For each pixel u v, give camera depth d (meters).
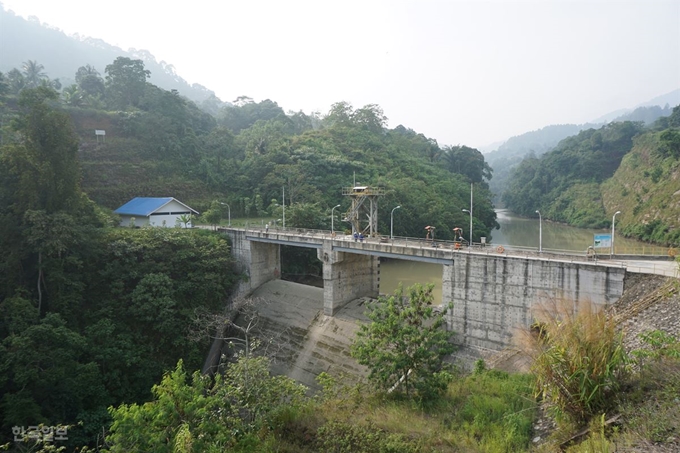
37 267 44.41
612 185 139.00
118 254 50.94
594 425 15.27
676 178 99.94
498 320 36.94
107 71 111.19
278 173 94.75
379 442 18.09
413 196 96.62
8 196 45.94
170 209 72.00
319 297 56.09
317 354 48.25
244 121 157.25
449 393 23.42
